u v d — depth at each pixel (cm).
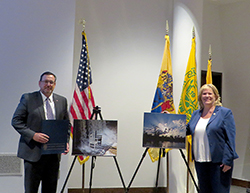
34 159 319
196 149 366
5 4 422
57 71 435
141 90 520
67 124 329
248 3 577
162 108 461
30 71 427
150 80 525
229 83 603
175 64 502
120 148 508
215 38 611
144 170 513
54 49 436
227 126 350
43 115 330
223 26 614
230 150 344
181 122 386
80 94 446
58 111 340
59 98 348
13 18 424
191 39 495
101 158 499
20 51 425
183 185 477
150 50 528
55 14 438
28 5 429
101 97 504
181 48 497
